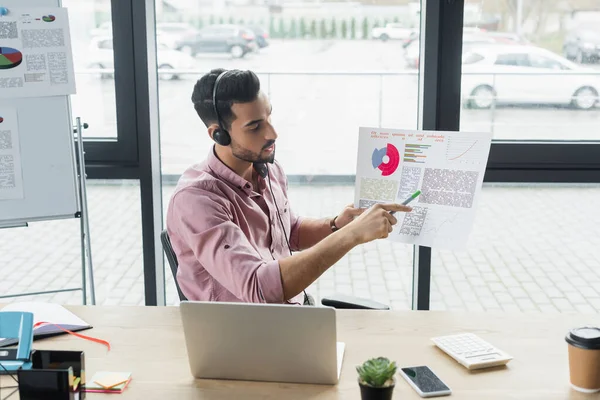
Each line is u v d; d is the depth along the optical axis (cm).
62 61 240
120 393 140
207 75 191
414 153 192
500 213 321
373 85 316
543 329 169
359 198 202
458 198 184
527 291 316
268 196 212
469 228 181
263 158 194
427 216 186
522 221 322
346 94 338
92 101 265
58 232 312
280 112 343
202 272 192
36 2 237
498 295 313
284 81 326
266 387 142
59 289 276
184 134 292
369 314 179
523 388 140
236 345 141
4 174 241
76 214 249
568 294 315
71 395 126
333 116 348
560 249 330
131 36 258
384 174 197
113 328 172
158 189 275
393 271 330
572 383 139
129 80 261
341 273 331
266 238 207
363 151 200
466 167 185
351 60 297
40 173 244
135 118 265
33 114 241
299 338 138
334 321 134
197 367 145
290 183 357
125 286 299
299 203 354
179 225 190
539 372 146
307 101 342
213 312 138
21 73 238
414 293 281
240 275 178
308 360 140
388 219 181
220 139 192
